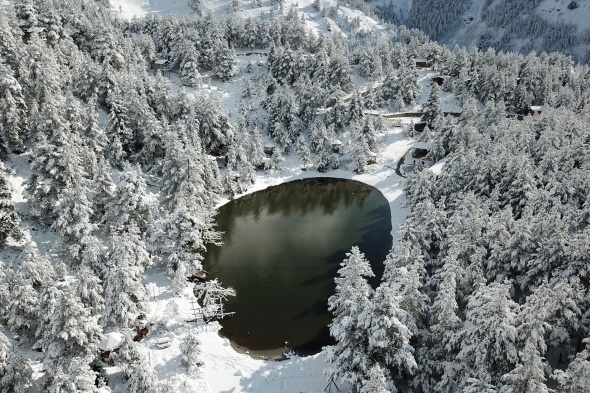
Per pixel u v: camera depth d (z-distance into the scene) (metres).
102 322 38.09
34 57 66.31
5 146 58.19
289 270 55.41
